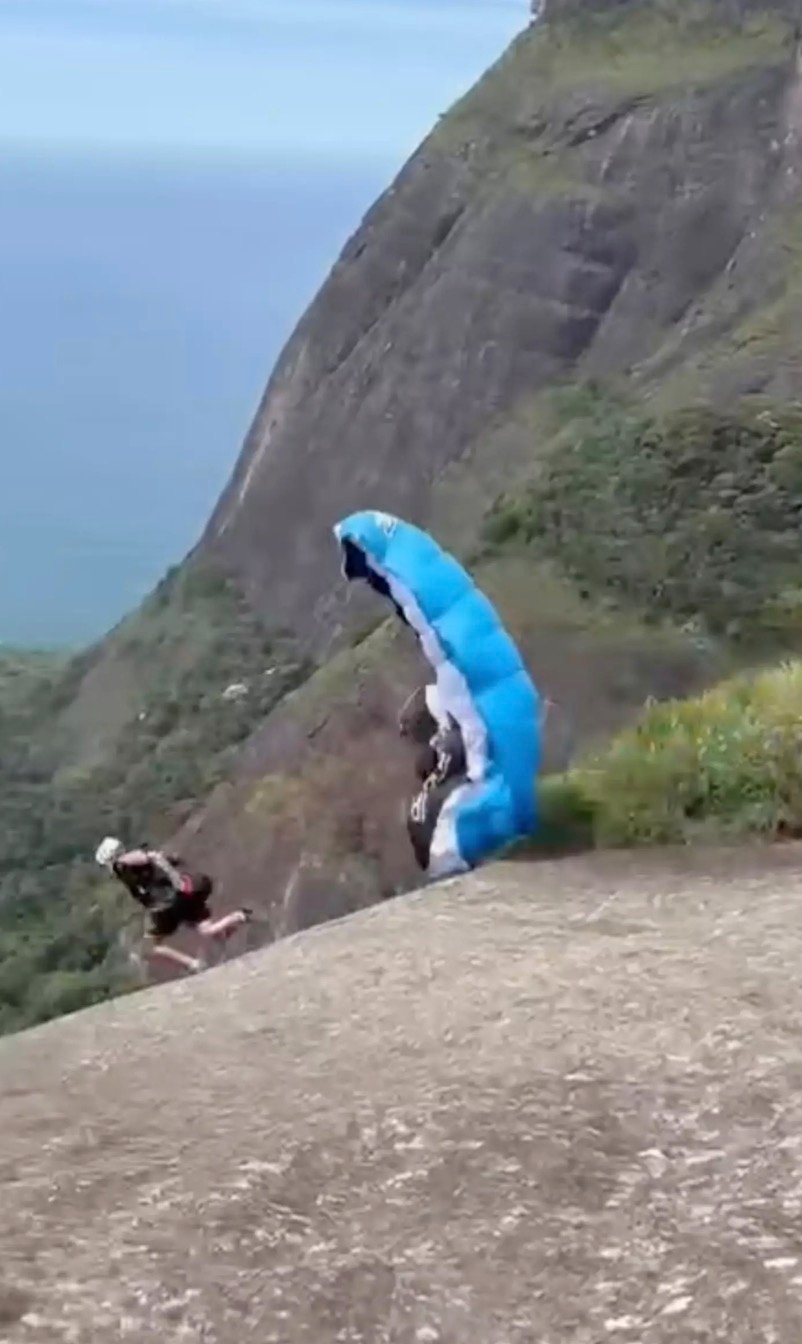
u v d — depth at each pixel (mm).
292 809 25859
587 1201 4414
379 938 6426
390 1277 4133
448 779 7488
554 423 55188
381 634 34875
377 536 7480
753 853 7176
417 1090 5055
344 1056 5344
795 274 47750
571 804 7496
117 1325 3996
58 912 41750
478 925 6508
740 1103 4855
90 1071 5402
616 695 26531
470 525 50375
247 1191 4543
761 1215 4305
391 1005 5738
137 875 9586
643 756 7660
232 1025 5680
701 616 28766
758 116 60562
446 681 7438
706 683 26625
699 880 6895
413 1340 3908
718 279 56594
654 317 58750
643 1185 4473
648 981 5785
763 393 36938
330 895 23594
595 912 6574
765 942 6117
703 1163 4555
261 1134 4859
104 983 30594
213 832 28734
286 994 5922
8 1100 5223
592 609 29875
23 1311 4055
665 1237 4238
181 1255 4270
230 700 57938
